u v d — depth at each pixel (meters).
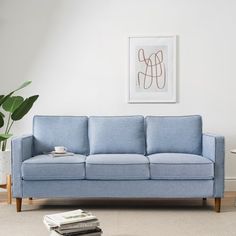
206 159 3.36
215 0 4.23
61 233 2.07
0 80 4.28
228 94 4.25
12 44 4.27
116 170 3.30
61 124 3.90
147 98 4.26
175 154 3.59
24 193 3.33
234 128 4.25
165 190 3.32
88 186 3.33
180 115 4.27
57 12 4.27
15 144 3.34
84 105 4.29
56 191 3.33
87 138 3.92
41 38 4.28
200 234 2.70
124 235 2.62
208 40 4.24
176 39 4.24
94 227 2.15
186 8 4.24
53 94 4.29
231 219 3.09
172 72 4.24
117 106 4.29
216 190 3.30
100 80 4.29
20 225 2.95
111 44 4.28
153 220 3.07
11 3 4.25
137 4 4.26
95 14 4.27
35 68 4.28
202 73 4.25
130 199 3.92
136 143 3.83
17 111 3.73
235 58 4.24
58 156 3.51
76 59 4.28
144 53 4.25
